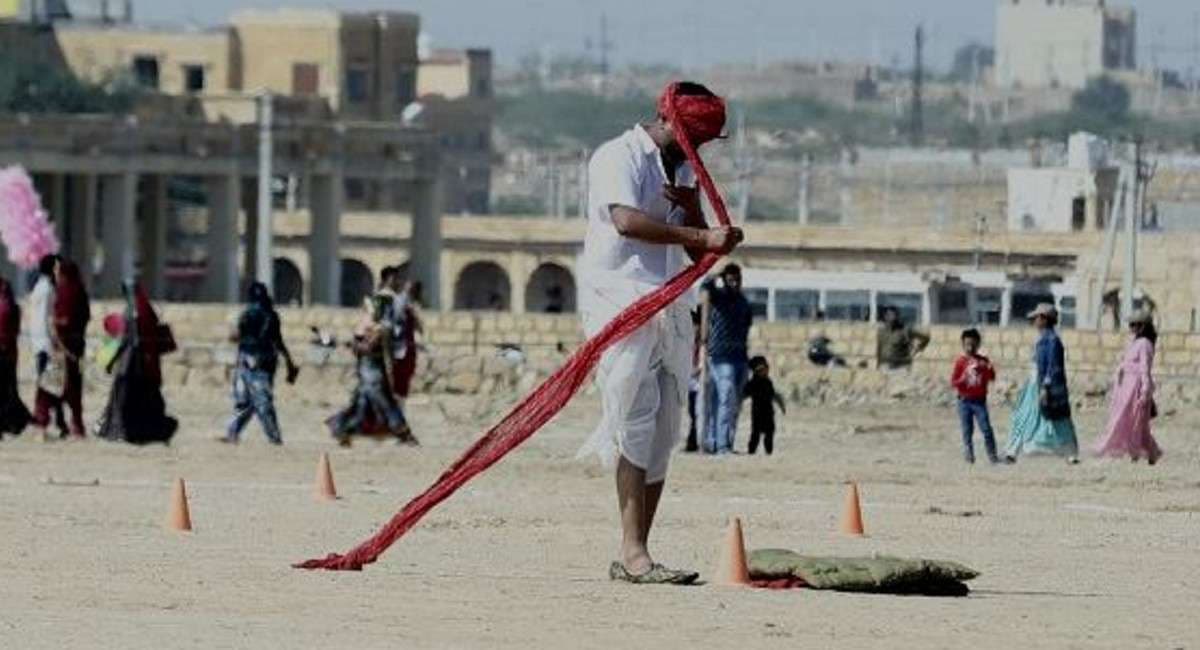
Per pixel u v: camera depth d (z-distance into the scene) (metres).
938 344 79.38
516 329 82.56
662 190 27.77
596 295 27.83
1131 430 55.28
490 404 72.50
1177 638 25.34
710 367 55.06
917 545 34.25
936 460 55.22
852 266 153.50
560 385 28.16
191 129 171.50
